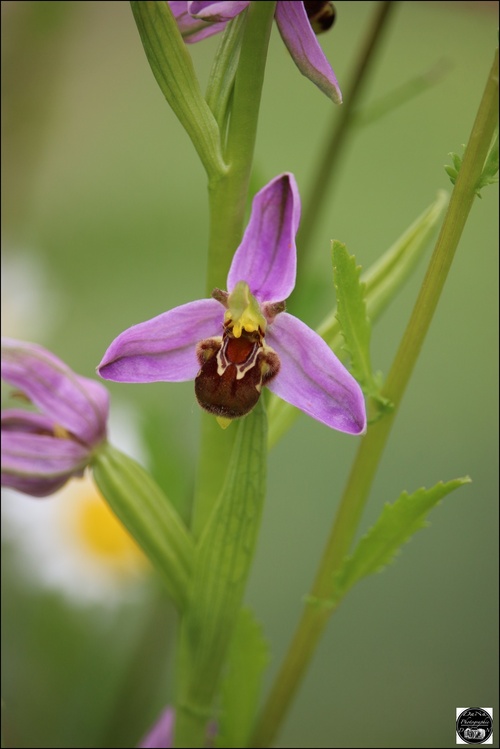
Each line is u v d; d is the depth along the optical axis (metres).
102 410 0.30
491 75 0.27
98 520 0.35
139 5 0.27
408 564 0.43
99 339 0.45
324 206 0.33
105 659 0.35
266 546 0.43
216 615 0.29
